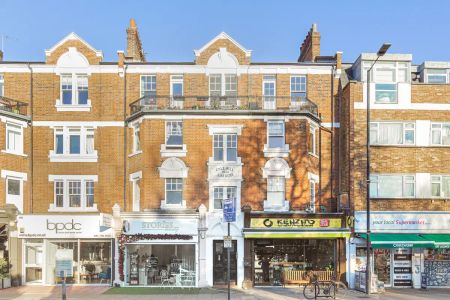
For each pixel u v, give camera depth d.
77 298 22.19
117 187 29.09
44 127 29.47
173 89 29.97
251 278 26.77
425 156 28.23
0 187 27.56
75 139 29.73
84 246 27.73
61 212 28.95
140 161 28.09
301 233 26.78
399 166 28.09
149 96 27.98
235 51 29.95
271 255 27.50
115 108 29.61
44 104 29.59
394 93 28.53
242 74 29.83
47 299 21.92
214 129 27.97
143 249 27.33
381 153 28.08
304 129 28.06
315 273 25.42
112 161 29.28
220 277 26.98
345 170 28.67
